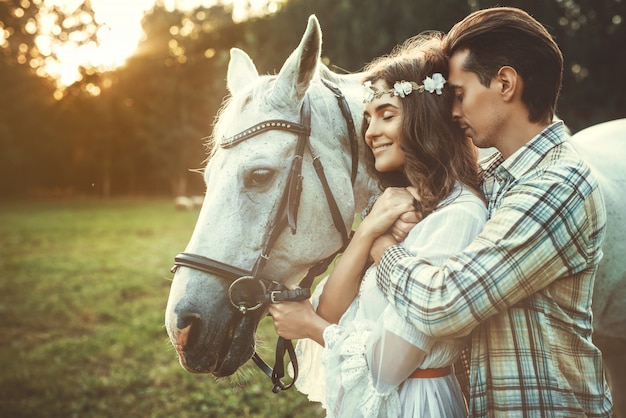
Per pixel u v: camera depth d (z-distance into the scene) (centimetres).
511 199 130
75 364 488
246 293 155
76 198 3647
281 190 158
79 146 3819
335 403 139
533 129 138
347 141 177
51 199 3481
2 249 1204
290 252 163
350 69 656
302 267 168
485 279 123
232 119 164
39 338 571
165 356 500
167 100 3928
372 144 155
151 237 1405
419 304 127
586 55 584
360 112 181
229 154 161
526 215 125
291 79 160
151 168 4034
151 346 526
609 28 597
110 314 643
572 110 612
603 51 593
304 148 163
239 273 155
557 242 125
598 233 133
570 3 587
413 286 129
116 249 1184
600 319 204
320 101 174
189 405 397
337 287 149
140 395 418
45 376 457
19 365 484
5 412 392
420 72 145
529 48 133
